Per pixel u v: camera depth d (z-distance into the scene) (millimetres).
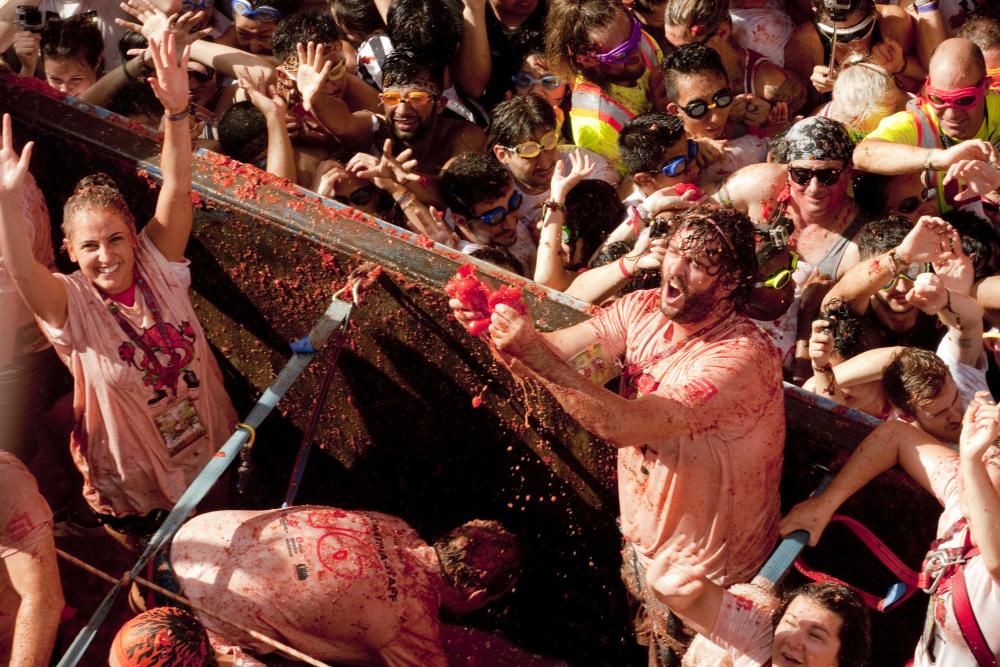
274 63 7973
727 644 4594
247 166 6164
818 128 6648
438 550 5430
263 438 6531
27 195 5930
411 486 6508
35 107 6387
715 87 7168
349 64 8398
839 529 5539
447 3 8008
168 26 7086
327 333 5801
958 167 6555
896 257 6152
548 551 6398
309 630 5172
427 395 6184
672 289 4672
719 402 4625
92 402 5633
